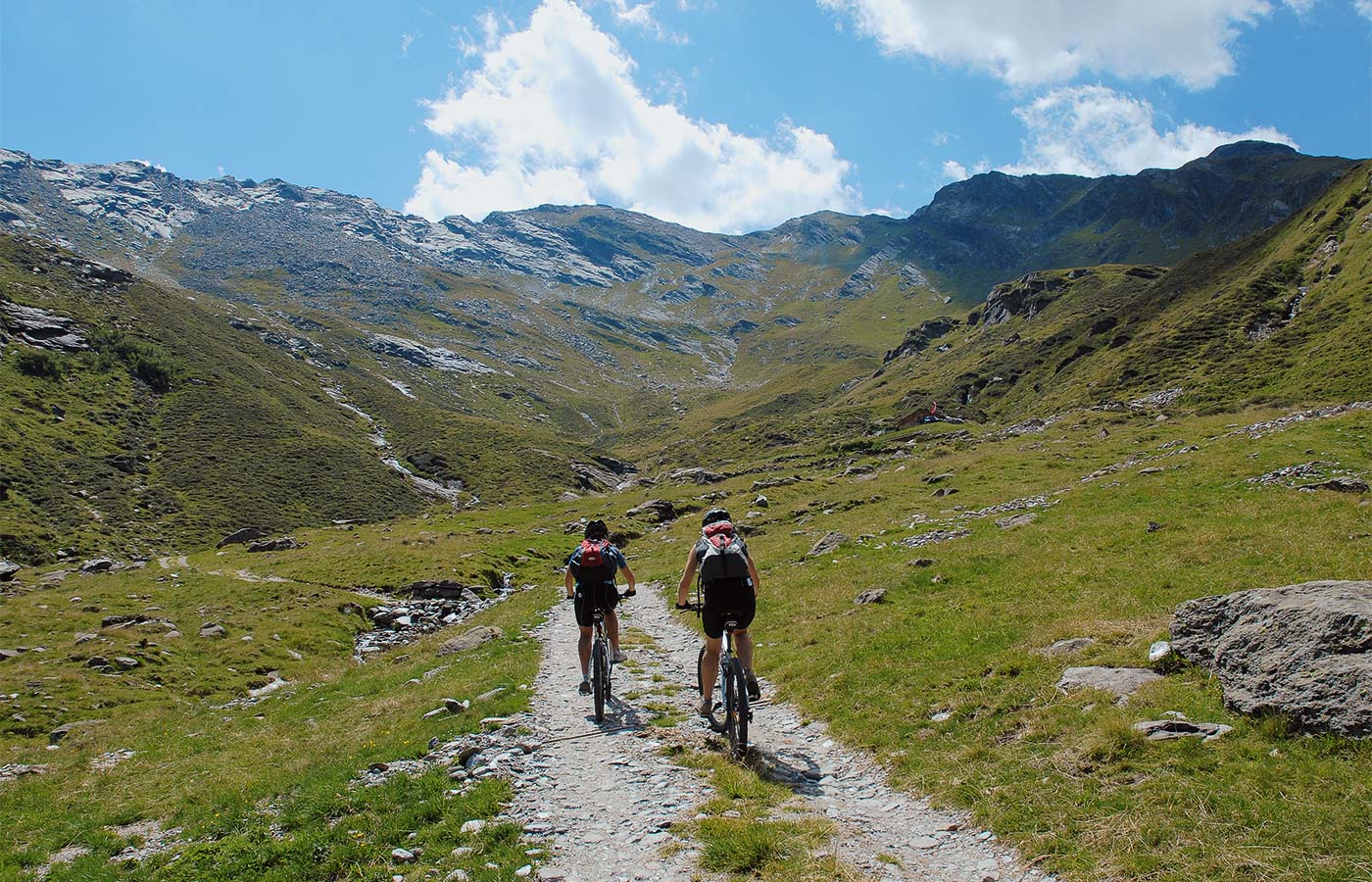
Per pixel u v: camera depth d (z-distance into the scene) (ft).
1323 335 333.01
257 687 115.14
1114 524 76.89
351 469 540.93
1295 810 22.06
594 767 35.24
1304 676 27.02
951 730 35.37
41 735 88.63
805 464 422.82
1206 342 410.93
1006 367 629.51
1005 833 25.48
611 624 44.73
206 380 614.34
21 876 38.40
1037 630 46.24
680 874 24.21
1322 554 51.62
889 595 68.64
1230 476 95.35
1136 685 34.22
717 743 37.24
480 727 44.42
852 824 27.81
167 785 53.57
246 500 446.60
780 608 76.54
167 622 140.56
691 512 286.05
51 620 142.10
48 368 521.65
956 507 136.98
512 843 27.71
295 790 40.68
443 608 174.50
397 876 26.55
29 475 391.24
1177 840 22.13
